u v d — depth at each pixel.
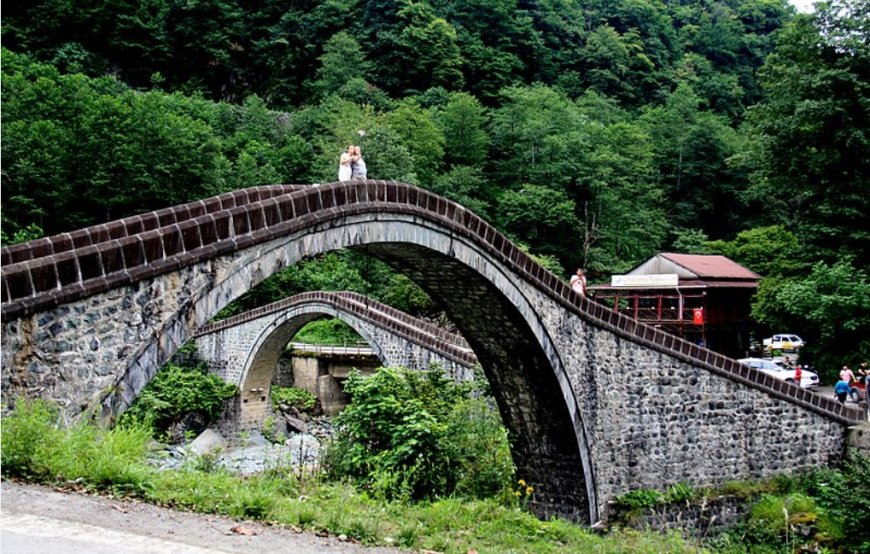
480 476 15.64
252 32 89.88
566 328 18.56
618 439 19.19
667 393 19.86
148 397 35.75
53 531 6.20
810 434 21.64
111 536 6.24
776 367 31.78
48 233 45.47
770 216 69.19
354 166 15.77
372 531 8.07
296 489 10.24
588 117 74.06
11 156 43.94
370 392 15.98
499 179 68.19
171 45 83.50
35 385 9.58
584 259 59.56
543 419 19.61
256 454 29.73
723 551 17.55
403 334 27.88
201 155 51.97
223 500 8.05
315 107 74.12
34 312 9.59
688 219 70.81
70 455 8.11
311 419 42.59
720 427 20.45
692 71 95.31
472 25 87.69
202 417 39.09
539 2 96.44
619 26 101.81
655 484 19.52
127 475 7.98
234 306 50.91
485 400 19.80
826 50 30.56
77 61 71.81
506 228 59.97
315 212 13.52
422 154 63.97
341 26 87.06
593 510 18.92
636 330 19.66
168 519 7.07
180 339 11.34
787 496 20.02
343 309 32.00
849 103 29.14
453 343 28.89
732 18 114.25
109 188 46.53
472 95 79.19
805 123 29.58
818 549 16.86
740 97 95.00
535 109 70.38
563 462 19.47
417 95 77.94
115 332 10.53
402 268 17.53
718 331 40.28
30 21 73.88
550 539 10.42
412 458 14.93
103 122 47.25
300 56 86.19
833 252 30.22
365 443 15.59
